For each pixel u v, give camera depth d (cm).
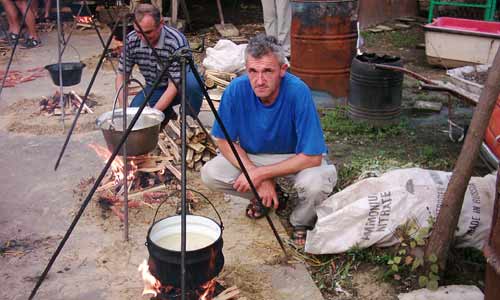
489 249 254
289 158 346
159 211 388
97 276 322
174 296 268
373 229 325
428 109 608
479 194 332
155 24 423
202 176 370
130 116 398
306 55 598
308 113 333
